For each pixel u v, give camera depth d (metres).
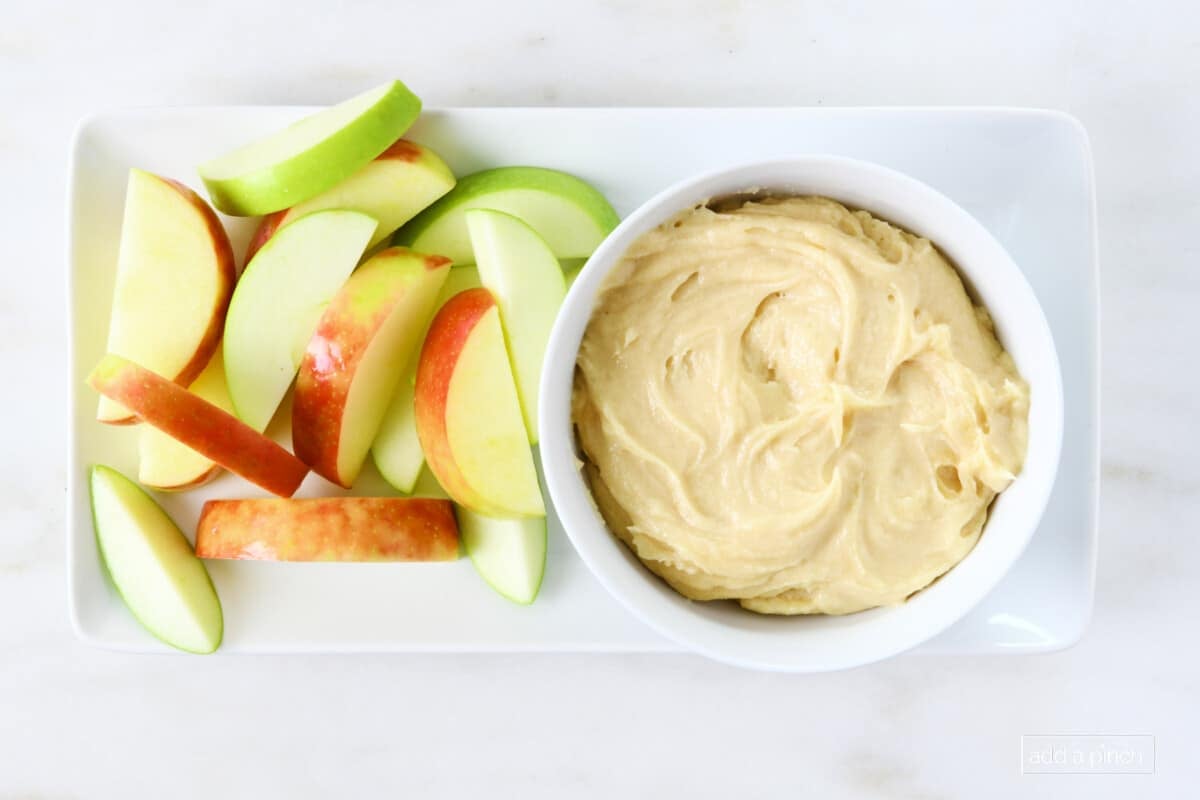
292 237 0.45
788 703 0.51
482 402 0.45
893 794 0.51
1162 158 0.51
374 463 0.47
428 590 0.46
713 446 0.42
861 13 0.51
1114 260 0.51
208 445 0.44
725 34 0.51
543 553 0.46
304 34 0.50
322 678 0.51
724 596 0.42
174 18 0.50
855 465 0.42
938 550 0.42
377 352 0.45
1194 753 0.51
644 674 0.51
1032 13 0.51
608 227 0.46
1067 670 0.51
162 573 0.46
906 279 0.42
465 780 0.51
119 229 0.47
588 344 0.43
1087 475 0.46
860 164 0.41
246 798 0.51
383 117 0.45
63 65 0.50
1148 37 0.51
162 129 0.46
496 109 0.46
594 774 0.51
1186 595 0.51
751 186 0.42
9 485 0.51
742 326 0.43
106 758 0.51
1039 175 0.46
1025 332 0.42
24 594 0.51
